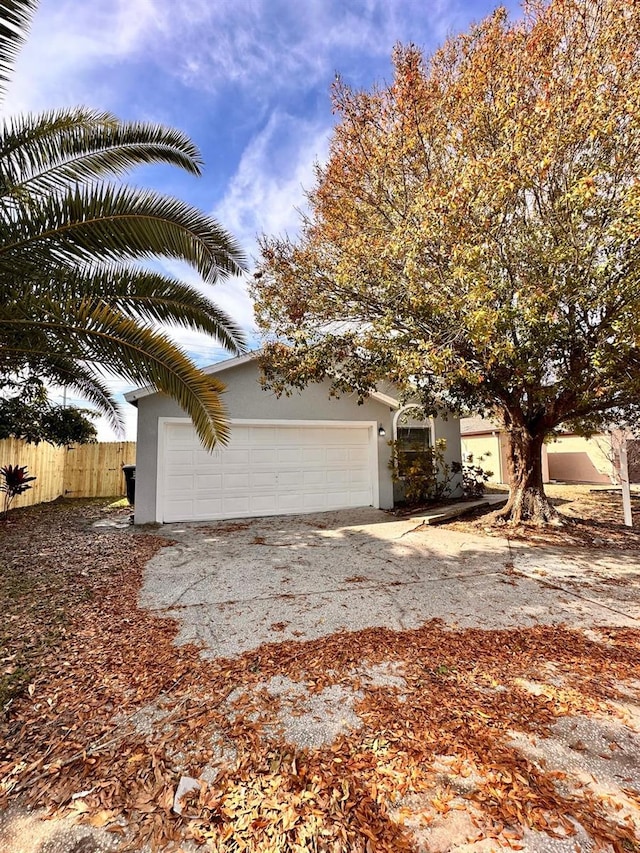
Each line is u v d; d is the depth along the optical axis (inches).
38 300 148.8
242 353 263.1
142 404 358.0
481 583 210.7
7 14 120.3
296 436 411.5
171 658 136.3
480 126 245.4
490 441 729.6
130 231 176.2
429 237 238.1
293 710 109.3
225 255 212.1
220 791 83.6
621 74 216.1
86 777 87.5
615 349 231.3
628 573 227.3
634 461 468.8
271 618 168.1
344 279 274.7
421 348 255.1
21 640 147.9
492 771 87.8
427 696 115.0
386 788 83.8
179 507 366.6
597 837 73.0
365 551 271.4
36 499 473.4
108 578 216.4
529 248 235.6
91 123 186.9
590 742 97.0
